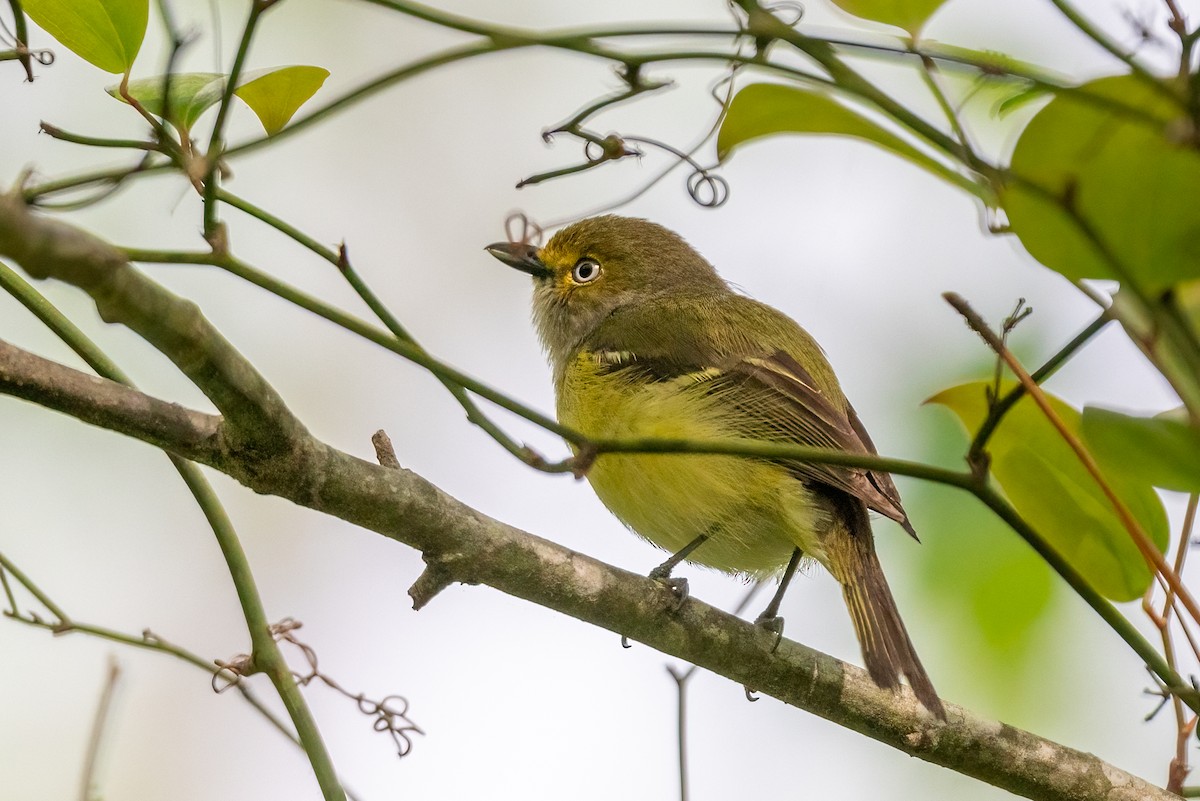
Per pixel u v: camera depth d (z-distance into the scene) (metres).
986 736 7.80
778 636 7.85
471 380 5.91
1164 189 4.99
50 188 5.90
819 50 5.50
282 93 5.95
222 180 5.85
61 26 5.81
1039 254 5.38
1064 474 6.53
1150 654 5.75
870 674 7.81
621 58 5.66
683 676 7.79
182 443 6.00
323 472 6.27
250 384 5.71
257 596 7.11
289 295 5.62
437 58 5.75
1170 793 7.34
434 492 6.65
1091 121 4.98
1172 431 5.10
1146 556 5.85
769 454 5.95
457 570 6.80
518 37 5.75
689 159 6.90
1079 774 7.77
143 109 5.64
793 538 9.20
